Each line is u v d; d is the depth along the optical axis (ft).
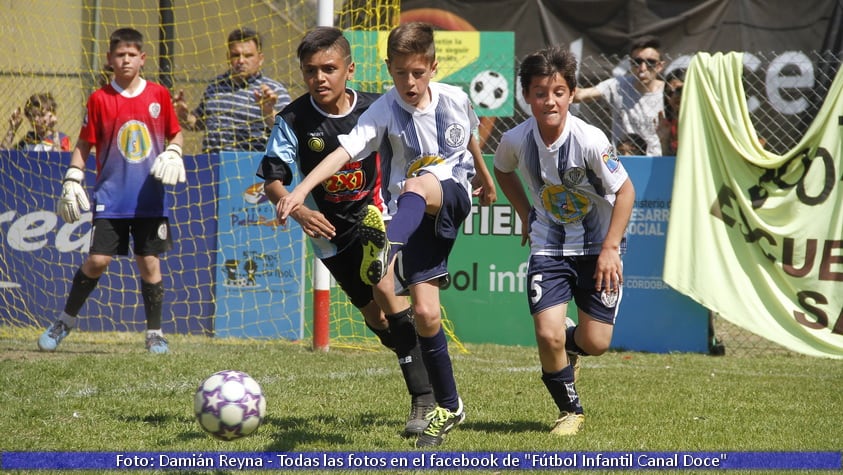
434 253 49.55
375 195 58.59
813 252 91.20
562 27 118.62
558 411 61.05
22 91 124.06
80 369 73.67
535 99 50.08
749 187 93.50
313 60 53.62
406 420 57.11
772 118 107.55
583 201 52.65
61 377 70.44
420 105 49.29
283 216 45.70
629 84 103.50
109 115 85.66
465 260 98.37
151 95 86.38
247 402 43.83
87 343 93.50
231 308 99.91
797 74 108.06
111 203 85.61
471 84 114.21
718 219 93.97
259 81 104.17
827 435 54.03
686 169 94.63
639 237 96.32
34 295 102.99
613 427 55.67
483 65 115.24
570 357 58.34
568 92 50.26
